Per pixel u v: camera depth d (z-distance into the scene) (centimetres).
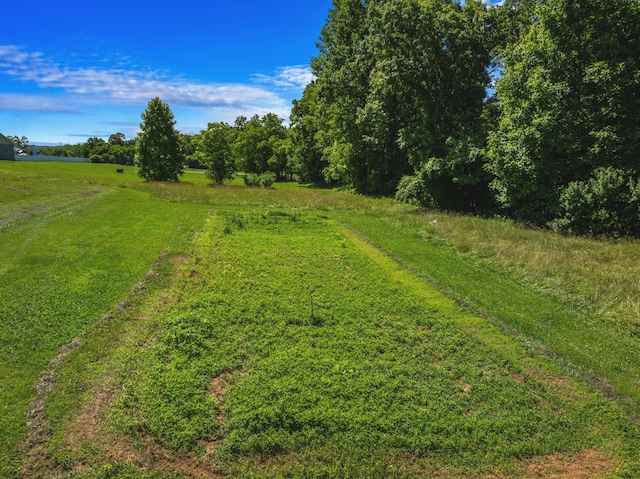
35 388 477
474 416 469
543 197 1580
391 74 2306
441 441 429
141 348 575
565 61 1531
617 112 1480
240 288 829
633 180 1389
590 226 1395
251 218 1623
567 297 864
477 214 2002
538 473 401
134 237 1220
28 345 568
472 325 721
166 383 495
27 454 386
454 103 2408
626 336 706
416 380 533
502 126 1695
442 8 2233
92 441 406
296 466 392
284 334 638
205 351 572
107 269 907
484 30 2252
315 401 477
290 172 6881
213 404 466
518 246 1192
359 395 492
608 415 491
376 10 2442
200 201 2139
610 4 1453
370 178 3394
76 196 2067
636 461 421
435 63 2266
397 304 790
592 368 599
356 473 388
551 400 514
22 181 2573
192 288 820
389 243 1337
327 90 3294
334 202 2241
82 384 490
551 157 1558
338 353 589
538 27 1638
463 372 560
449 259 1160
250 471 385
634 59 1495
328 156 4106
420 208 2158
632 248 1157
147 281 842
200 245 1160
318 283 883
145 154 4262
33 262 924
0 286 771
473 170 2022
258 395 482
